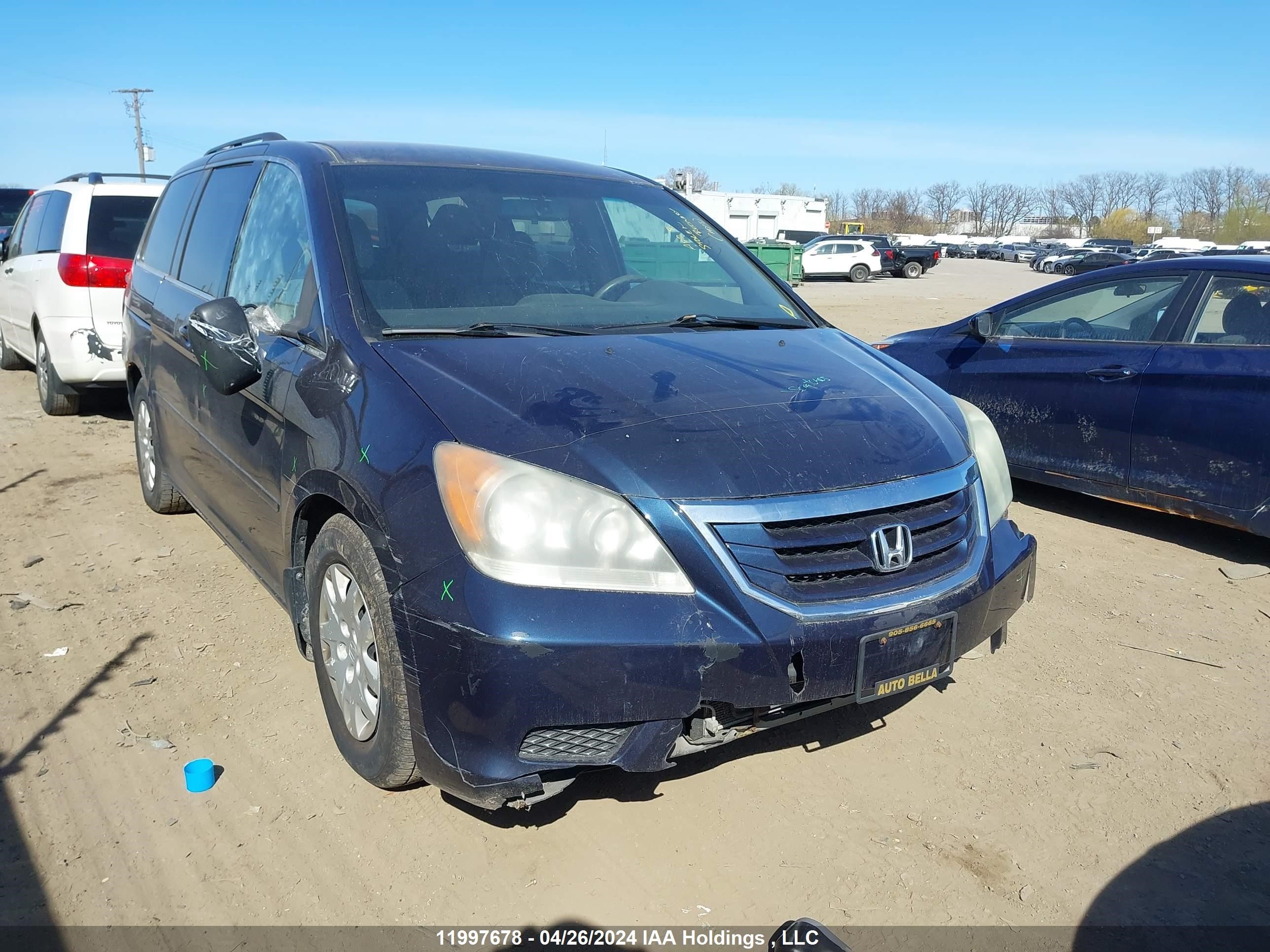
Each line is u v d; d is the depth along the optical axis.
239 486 3.60
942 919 2.45
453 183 3.65
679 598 2.32
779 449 2.56
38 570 4.63
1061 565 5.02
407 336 2.96
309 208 3.37
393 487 2.49
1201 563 5.05
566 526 2.31
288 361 3.12
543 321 3.20
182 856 2.62
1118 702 3.57
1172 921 2.47
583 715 2.28
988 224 125.31
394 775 2.66
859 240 37.31
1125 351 5.42
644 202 4.07
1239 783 3.07
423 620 2.36
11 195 16.81
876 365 3.35
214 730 3.24
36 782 2.94
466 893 2.50
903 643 2.54
